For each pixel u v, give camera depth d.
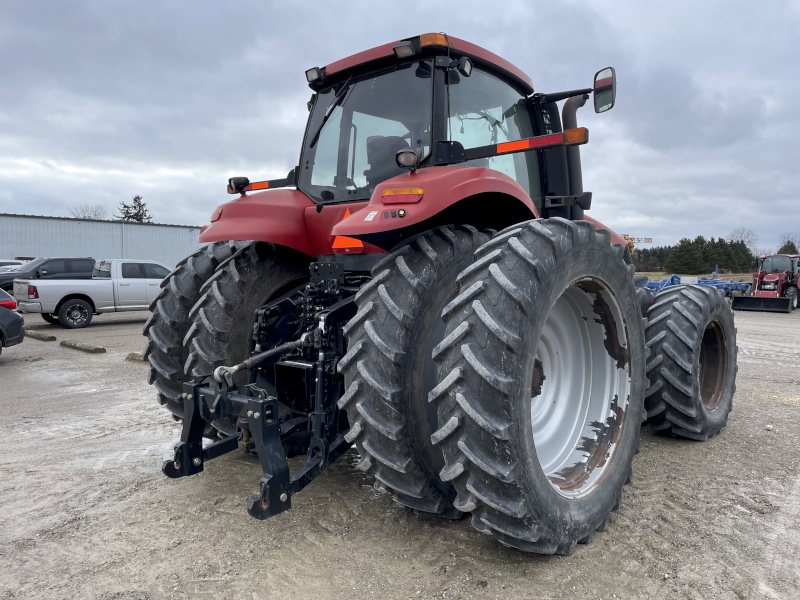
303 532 2.46
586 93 3.51
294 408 2.88
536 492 1.98
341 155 3.15
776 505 2.75
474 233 2.49
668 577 2.10
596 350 2.73
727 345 4.08
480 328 1.94
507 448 1.87
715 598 1.96
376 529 2.48
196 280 3.25
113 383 6.28
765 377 6.18
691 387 3.58
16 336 8.17
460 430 1.92
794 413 4.58
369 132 3.01
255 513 2.06
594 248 2.38
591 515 2.29
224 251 3.35
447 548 2.30
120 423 4.50
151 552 2.32
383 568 2.15
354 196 3.06
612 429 2.64
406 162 2.34
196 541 2.41
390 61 2.94
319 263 2.81
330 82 3.26
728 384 4.12
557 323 2.64
